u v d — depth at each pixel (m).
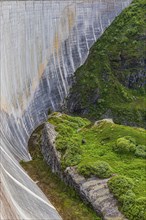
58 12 63.16
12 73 45.81
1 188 23.59
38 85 55.00
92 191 31.86
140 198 30.16
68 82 66.12
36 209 27.81
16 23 47.81
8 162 31.75
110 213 29.89
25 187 30.23
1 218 20.42
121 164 35.25
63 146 37.91
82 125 44.78
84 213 31.05
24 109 48.69
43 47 57.50
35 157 41.78
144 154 36.78
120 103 68.50
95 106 67.06
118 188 31.42
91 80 69.00
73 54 69.00
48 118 47.62
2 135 37.53
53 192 34.16
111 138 39.47
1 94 40.88
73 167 34.69
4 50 43.47
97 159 35.78
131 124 66.12
